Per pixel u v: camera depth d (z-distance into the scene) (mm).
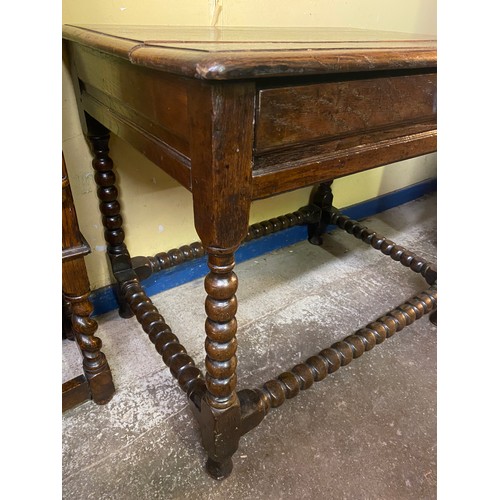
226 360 548
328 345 940
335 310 1057
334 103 436
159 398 789
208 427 598
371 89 462
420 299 909
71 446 692
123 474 653
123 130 575
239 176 403
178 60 346
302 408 779
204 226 429
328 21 1048
